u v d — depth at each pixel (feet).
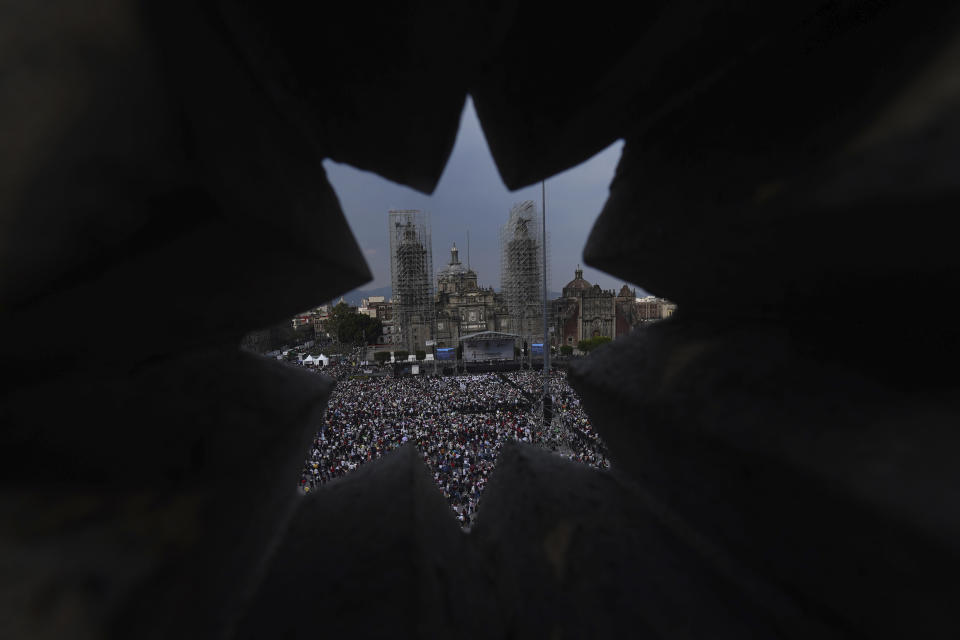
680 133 7.66
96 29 3.54
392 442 156.46
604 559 8.16
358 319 504.43
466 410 224.94
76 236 3.40
